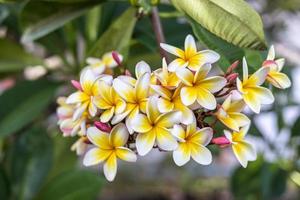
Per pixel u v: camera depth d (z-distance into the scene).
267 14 1.97
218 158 2.30
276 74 0.83
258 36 0.82
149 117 0.77
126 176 2.80
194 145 0.78
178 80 0.78
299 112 1.52
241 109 0.81
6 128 1.27
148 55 1.20
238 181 1.59
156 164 2.82
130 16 1.04
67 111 0.93
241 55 0.87
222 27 0.84
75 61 1.38
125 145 0.82
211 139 0.80
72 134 0.88
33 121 1.46
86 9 1.08
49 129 1.55
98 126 0.81
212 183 2.62
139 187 2.78
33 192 1.32
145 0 1.00
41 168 1.33
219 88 0.77
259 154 1.55
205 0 0.84
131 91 0.79
